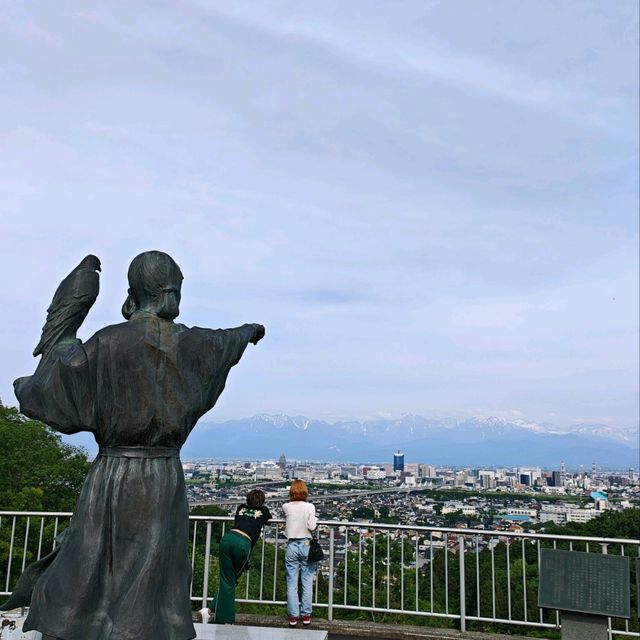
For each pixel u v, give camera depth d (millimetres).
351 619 8820
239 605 10812
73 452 29875
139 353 3477
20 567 14312
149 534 3352
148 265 3674
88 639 3186
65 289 3777
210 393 3762
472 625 8500
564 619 6930
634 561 7191
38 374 3508
